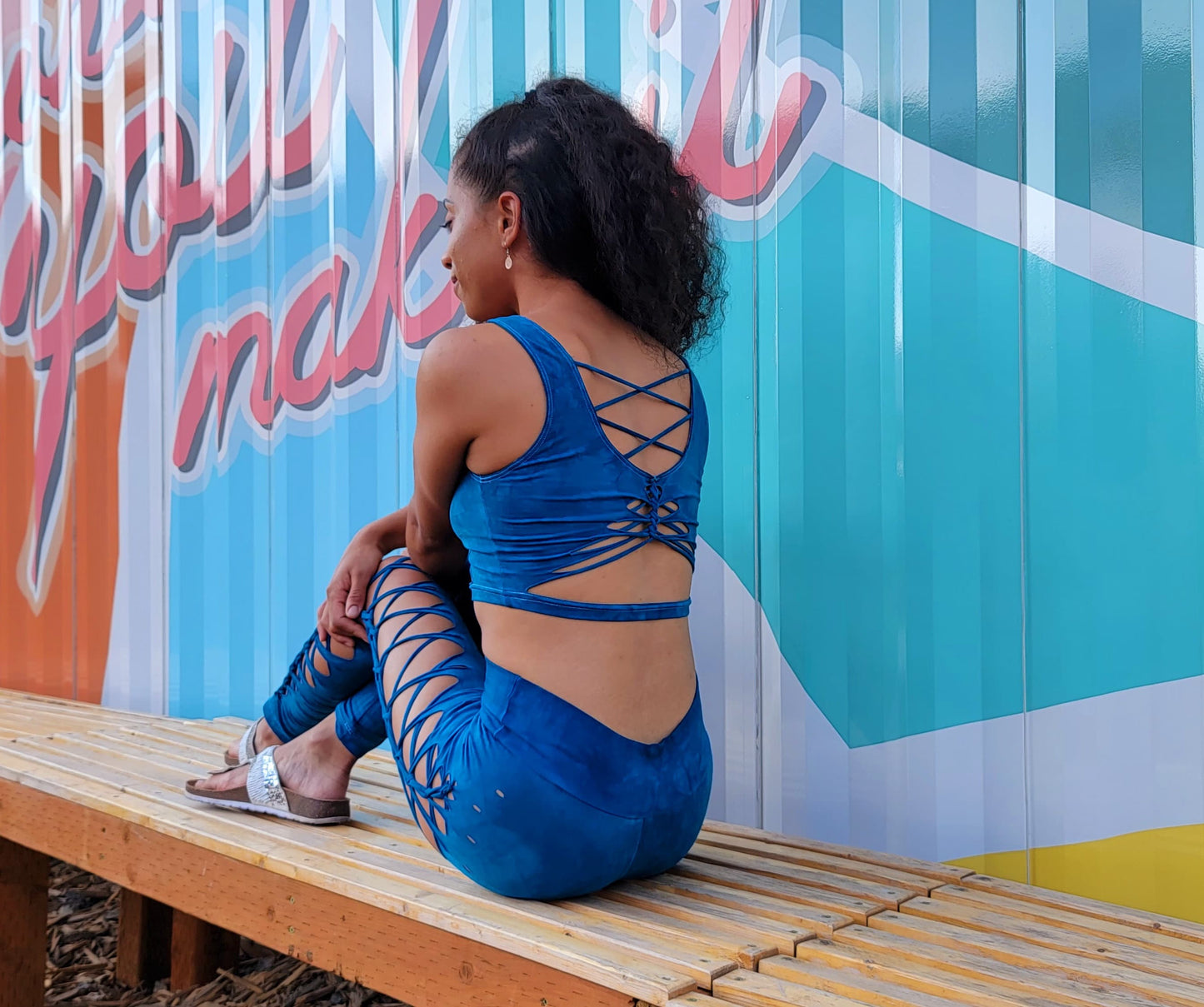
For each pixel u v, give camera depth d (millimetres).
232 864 1476
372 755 2232
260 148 3025
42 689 3553
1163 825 1630
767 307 2057
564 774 1143
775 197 2041
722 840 1610
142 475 3297
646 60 2229
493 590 1197
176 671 3188
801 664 1995
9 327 3699
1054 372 1732
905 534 1878
